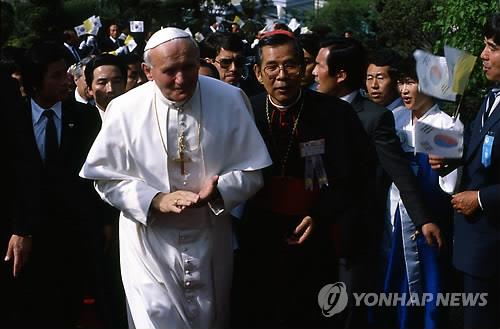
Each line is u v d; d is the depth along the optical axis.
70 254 6.00
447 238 6.21
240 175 4.89
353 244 5.20
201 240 5.00
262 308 5.25
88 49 18.22
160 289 4.97
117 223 6.34
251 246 5.24
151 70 4.76
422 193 5.99
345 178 5.13
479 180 5.54
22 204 5.25
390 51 6.67
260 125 5.20
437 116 6.12
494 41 5.34
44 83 5.87
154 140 4.89
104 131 4.90
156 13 24.48
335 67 5.93
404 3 18.58
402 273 6.24
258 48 5.14
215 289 5.11
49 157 5.89
